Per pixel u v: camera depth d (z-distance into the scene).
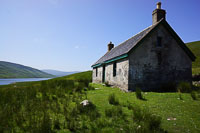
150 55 11.88
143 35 12.18
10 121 4.56
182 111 5.54
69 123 4.33
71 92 9.93
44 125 3.95
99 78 19.17
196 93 8.68
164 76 12.23
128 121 4.54
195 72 18.33
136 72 11.20
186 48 13.15
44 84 12.81
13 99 7.62
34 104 6.50
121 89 11.67
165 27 12.58
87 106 6.08
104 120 4.61
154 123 4.02
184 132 3.83
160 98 7.86
